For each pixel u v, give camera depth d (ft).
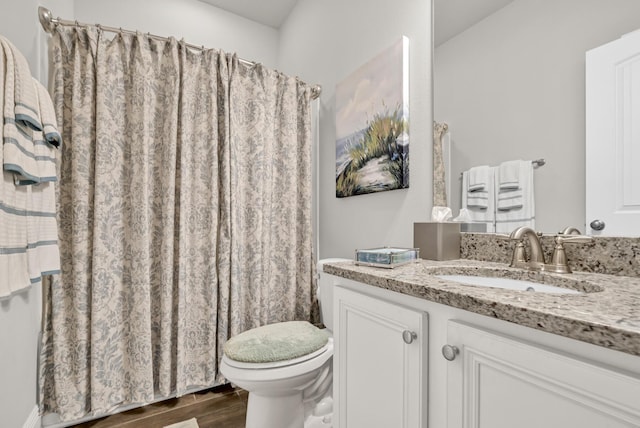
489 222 3.62
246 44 8.77
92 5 6.86
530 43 3.21
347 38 5.99
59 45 4.75
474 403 1.82
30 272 3.63
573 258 2.87
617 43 2.59
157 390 5.23
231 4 8.27
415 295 2.23
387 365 2.48
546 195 3.08
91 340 4.66
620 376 1.25
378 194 5.20
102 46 4.91
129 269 5.05
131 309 4.99
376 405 2.59
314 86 6.81
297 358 4.01
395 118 4.66
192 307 5.50
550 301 1.70
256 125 6.14
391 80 4.75
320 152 7.08
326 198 6.84
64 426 4.58
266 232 6.23
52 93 4.76
